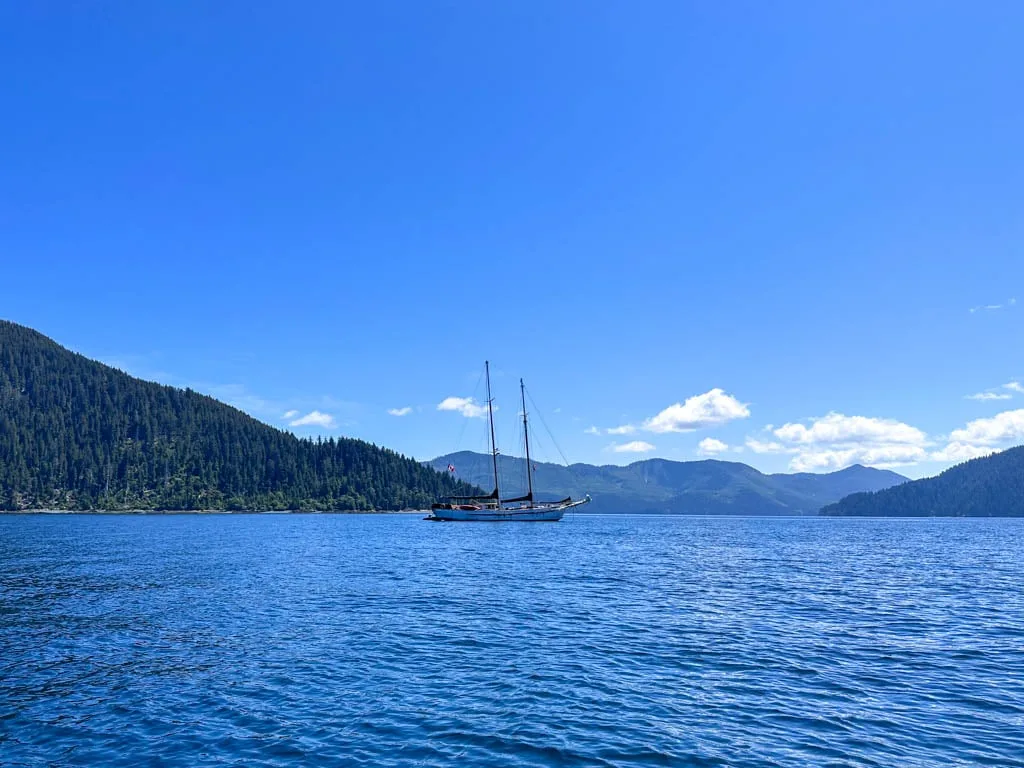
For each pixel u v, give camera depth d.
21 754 15.01
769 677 21.06
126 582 42.94
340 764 14.44
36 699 18.66
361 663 22.53
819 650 24.78
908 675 21.36
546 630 28.20
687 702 18.56
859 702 18.61
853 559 68.94
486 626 29.00
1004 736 16.00
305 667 22.00
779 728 16.56
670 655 23.84
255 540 94.56
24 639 25.77
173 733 16.23
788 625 29.72
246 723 16.91
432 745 15.48
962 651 24.78
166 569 51.44
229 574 48.28
